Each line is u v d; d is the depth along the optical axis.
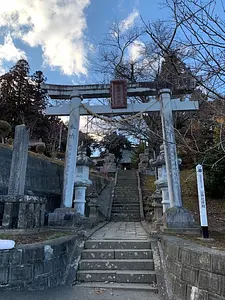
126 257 5.01
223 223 8.02
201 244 4.16
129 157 28.59
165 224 5.96
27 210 5.17
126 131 13.12
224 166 9.63
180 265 3.80
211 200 10.26
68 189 6.86
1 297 3.49
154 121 11.41
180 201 6.27
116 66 12.67
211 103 4.20
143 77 11.96
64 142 20.98
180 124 10.03
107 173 19.28
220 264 3.09
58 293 3.90
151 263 4.73
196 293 3.36
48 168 9.10
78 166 7.75
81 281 4.50
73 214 6.20
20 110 19.66
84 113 7.59
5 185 7.02
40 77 21.95
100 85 7.62
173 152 6.58
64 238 4.90
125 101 7.37
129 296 3.89
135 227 8.24
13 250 3.87
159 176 7.63
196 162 10.59
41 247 4.13
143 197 13.18
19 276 3.81
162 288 4.07
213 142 8.24
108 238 5.77
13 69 21.12
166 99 7.06
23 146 5.70
